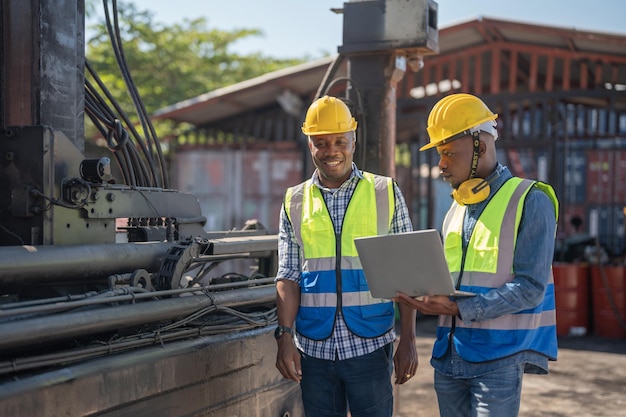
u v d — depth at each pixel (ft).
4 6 12.06
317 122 10.34
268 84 39.75
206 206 43.19
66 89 12.46
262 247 13.62
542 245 9.18
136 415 9.73
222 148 43.09
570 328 32.42
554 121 38.27
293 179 42.06
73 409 8.79
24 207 10.41
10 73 12.09
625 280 32.14
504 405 9.36
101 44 52.85
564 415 19.61
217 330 11.64
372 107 16.83
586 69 37.63
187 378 10.57
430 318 36.50
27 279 9.61
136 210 12.16
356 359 10.31
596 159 44.32
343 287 10.37
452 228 10.04
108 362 9.39
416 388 22.08
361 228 10.43
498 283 9.38
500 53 38.99
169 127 53.88
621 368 25.52
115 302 10.25
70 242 10.85
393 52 16.57
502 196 9.53
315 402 10.64
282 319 10.57
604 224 44.04
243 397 11.90
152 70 56.80
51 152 10.53
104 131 13.78
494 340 9.45
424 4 16.10
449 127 9.63
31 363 8.63
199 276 13.83
